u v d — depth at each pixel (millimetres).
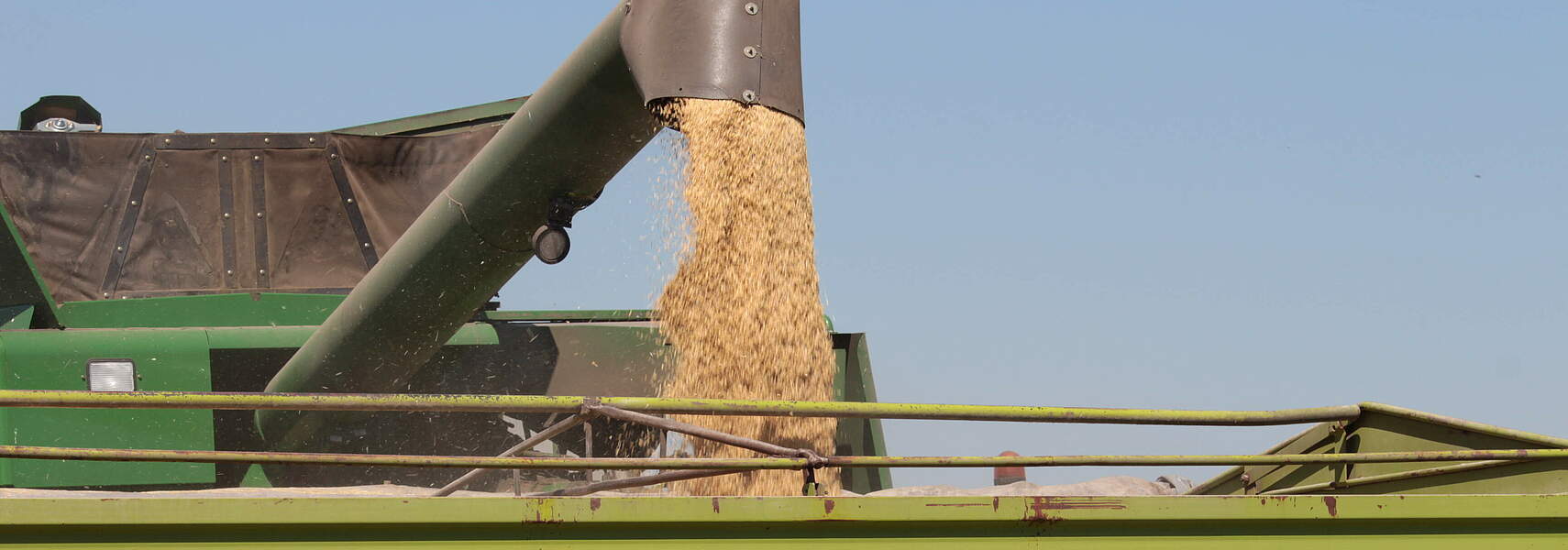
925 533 3111
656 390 8359
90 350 7211
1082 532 3176
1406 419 4746
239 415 8039
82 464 7066
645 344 8414
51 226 8352
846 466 3525
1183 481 6223
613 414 3596
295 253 8688
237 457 3184
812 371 5301
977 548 3127
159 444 7250
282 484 8086
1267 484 5504
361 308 6777
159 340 7410
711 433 3627
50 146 8398
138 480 7156
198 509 2842
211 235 8586
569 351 8344
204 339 7539
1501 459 4043
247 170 8672
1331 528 3279
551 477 8406
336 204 8758
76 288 8328
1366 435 4914
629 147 5789
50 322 7613
